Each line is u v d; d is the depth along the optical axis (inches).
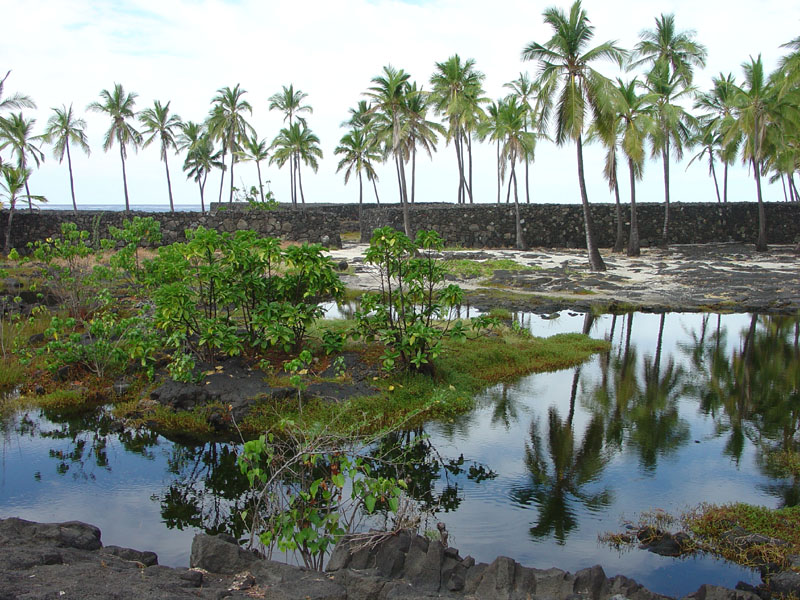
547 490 232.1
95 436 278.1
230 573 150.4
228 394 295.1
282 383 305.6
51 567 135.1
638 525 204.2
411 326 331.3
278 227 1095.0
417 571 154.7
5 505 214.8
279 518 172.1
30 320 451.5
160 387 305.9
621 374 397.4
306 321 335.3
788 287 729.0
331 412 282.7
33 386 331.0
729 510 207.5
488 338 452.8
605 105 821.2
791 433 293.4
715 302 655.1
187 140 1637.6
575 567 179.3
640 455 266.4
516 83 1379.2
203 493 227.9
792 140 1203.9
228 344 319.9
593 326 554.9
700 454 267.3
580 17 805.2
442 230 1212.5
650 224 1240.2
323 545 165.3
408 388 320.2
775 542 186.1
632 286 752.3
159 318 324.2
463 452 268.2
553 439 284.2
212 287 343.0
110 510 213.6
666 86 1105.4
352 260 940.6
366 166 1589.6
